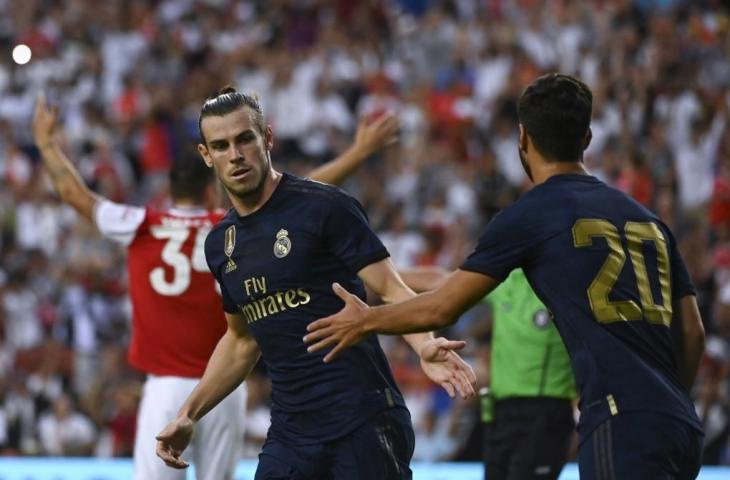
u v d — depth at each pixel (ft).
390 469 60.80
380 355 62.28
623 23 210.38
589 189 55.47
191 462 78.79
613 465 52.13
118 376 152.35
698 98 189.78
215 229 63.36
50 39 231.30
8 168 206.18
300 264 60.80
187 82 223.30
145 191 203.72
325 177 79.10
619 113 181.68
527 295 85.71
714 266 151.64
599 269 53.72
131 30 236.22
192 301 78.74
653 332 53.78
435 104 204.03
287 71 212.84
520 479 84.33
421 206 184.65
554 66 208.74
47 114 82.84
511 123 194.70
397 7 244.83
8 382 150.00
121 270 179.01
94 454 144.97
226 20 240.32
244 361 66.03
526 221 54.44
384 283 60.08
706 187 181.78
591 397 53.26
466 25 220.43
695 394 126.82
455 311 54.60
